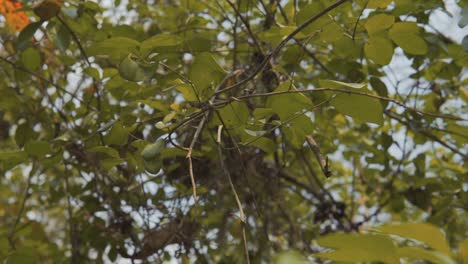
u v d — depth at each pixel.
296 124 1.82
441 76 2.61
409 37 1.82
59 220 3.91
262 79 2.47
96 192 2.70
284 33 1.95
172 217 2.53
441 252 0.86
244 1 2.70
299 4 2.78
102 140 2.18
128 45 1.78
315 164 3.23
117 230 2.63
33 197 3.95
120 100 2.38
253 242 2.71
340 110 1.67
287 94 1.75
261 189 2.92
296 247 2.88
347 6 2.24
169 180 2.50
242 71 2.31
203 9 2.88
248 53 2.69
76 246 2.73
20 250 2.29
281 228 3.17
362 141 3.08
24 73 2.62
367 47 1.86
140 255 2.53
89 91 2.73
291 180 3.28
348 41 1.99
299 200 3.31
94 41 2.41
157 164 1.71
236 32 2.69
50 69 2.90
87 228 2.69
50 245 2.81
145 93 2.29
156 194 2.56
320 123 3.01
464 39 1.80
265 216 2.81
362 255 0.88
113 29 2.25
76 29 2.41
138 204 2.52
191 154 1.86
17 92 2.71
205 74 1.75
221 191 2.75
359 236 0.85
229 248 2.68
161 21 3.04
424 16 2.37
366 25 1.80
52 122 2.74
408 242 2.02
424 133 2.64
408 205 3.64
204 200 2.64
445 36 2.56
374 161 2.85
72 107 2.69
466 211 2.86
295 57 2.26
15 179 3.66
